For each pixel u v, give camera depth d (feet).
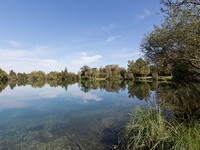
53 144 14.01
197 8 12.56
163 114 14.40
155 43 17.13
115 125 19.01
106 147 12.82
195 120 11.02
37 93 62.13
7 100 44.34
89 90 70.90
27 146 13.67
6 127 19.49
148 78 147.33
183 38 13.94
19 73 268.41
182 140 8.84
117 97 45.65
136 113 14.87
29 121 22.31
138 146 11.07
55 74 262.47
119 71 238.07
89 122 21.15
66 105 35.47
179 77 36.14
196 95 17.83
